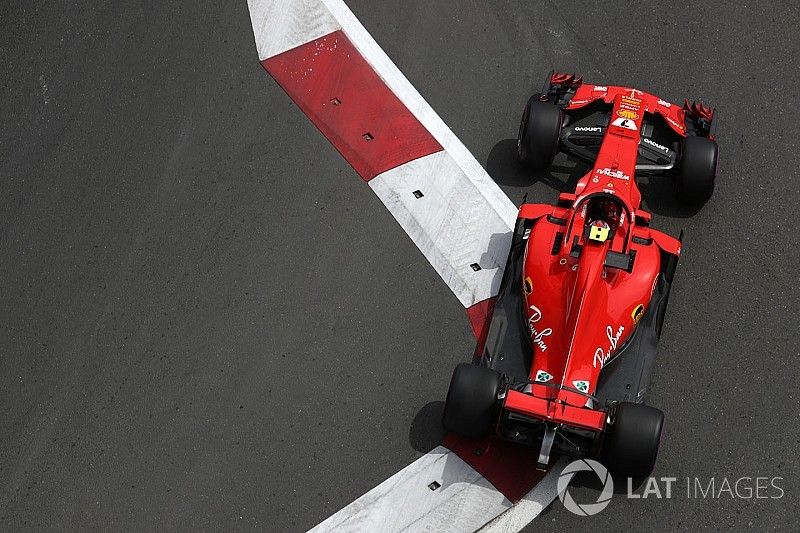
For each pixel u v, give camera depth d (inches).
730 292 1469.0
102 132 1734.7
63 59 1840.6
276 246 1562.5
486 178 1589.6
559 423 1170.0
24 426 1461.6
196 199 1630.2
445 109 1672.0
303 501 1339.8
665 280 1380.4
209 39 1804.9
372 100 1690.5
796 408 1370.6
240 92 1733.5
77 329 1535.4
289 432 1395.2
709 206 1546.5
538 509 1296.8
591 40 1740.9
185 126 1712.6
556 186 1574.8
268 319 1496.1
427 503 1312.7
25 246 1635.1
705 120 1537.9
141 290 1553.9
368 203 1587.1
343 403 1411.2
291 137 1670.8
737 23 1753.2
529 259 1347.2
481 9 1787.6
